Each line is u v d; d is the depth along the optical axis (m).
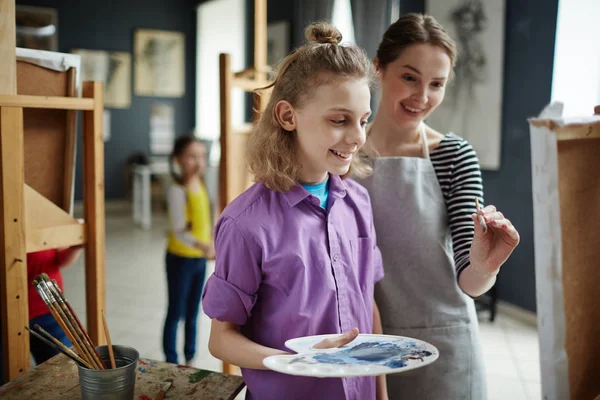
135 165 7.73
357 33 2.94
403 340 0.86
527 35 3.40
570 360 0.79
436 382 1.25
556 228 0.75
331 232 0.98
